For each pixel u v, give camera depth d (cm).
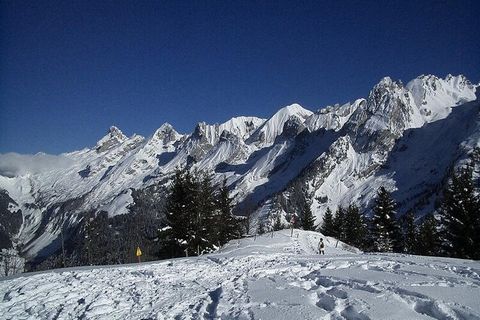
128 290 1450
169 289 1457
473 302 1035
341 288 1262
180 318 1077
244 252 3044
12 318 1154
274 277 1572
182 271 1855
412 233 6284
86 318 1116
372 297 1118
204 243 4500
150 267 2036
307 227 9081
